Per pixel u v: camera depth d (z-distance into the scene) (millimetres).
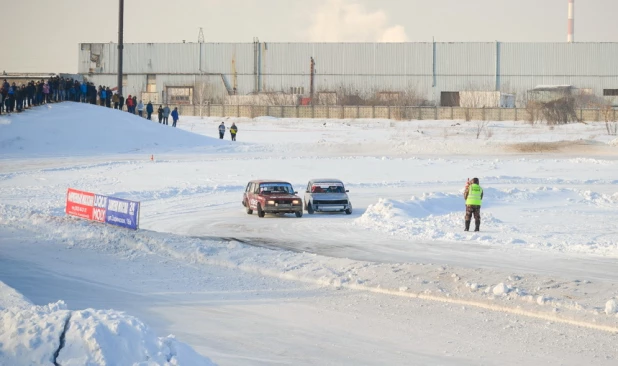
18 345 19500
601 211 81562
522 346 29969
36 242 57812
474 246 56312
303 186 104438
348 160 137875
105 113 163625
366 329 32938
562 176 120312
